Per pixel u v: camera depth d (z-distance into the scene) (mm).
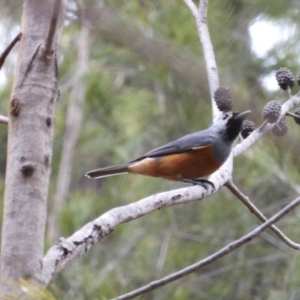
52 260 4898
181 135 14086
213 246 13945
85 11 7988
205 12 8805
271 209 13383
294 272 12094
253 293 13797
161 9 11500
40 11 5434
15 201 4996
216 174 7508
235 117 9000
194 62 8586
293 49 12031
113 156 16688
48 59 5355
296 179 11484
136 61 13258
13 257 4801
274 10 11750
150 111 14742
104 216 5426
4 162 16000
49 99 5328
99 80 14273
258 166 11852
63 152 15602
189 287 13625
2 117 6363
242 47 11930
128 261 14312
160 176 9414
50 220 14711
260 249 13727
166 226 14789
